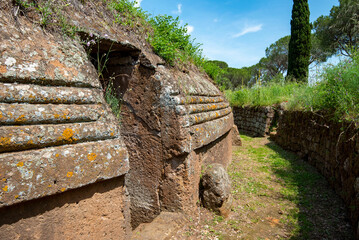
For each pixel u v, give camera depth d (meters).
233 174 4.82
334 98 4.27
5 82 1.47
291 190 4.13
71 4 2.30
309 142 5.61
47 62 1.69
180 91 3.08
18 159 1.38
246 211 3.40
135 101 3.04
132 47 2.75
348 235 2.77
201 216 3.07
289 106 7.21
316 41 14.98
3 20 1.62
